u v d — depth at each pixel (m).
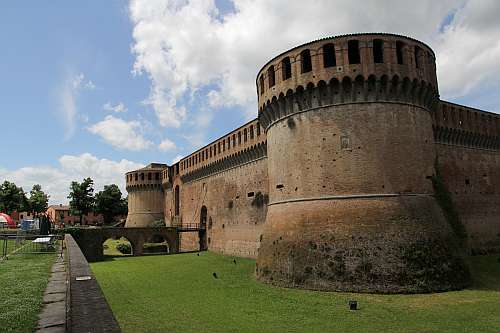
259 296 30.05
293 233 35.09
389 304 26.08
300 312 24.86
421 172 35.00
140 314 25.27
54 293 14.45
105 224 126.81
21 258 26.94
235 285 35.25
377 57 36.03
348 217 32.72
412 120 35.44
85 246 64.56
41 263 23.52
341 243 31.92
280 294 30.33
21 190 107.81
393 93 34.81
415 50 36.25
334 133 34.78
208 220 73.38
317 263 32.12
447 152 49.38
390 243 31.05
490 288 30.98
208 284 36.31
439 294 28.81
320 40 35.62
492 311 23.95
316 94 35.84
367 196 32.91
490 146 55.78
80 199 119.00
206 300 29.27
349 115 34.56
